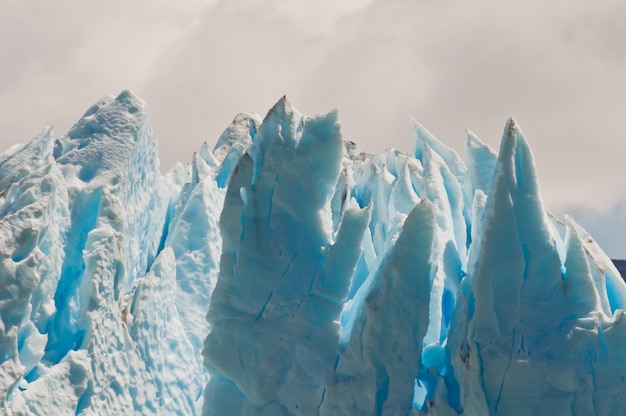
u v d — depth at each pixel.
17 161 47.00
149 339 42.53
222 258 39.31
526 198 36.62
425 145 45.91
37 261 37.25
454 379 36.31
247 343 38.56
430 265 37.28
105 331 39.75
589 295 36.03
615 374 35.03
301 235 39.72
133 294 44.06
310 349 38.00
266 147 40.31
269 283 39.06
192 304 48.16
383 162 52.97
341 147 40.28
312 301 38.69
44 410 36.25
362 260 44.88
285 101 40.53
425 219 37.03
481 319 35.53
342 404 36.44
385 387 36.44
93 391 38.44
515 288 35.91
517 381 34.69
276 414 37.78
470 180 45.84
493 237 36.06
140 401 41.16
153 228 51.56
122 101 47.50
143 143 48.19
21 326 37.47
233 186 39.59
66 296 40.91
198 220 50.19
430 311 39.81
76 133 46.62
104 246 40.47
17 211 37.75
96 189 43.34
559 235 40.69
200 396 46.28
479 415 34.59
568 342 35.09
